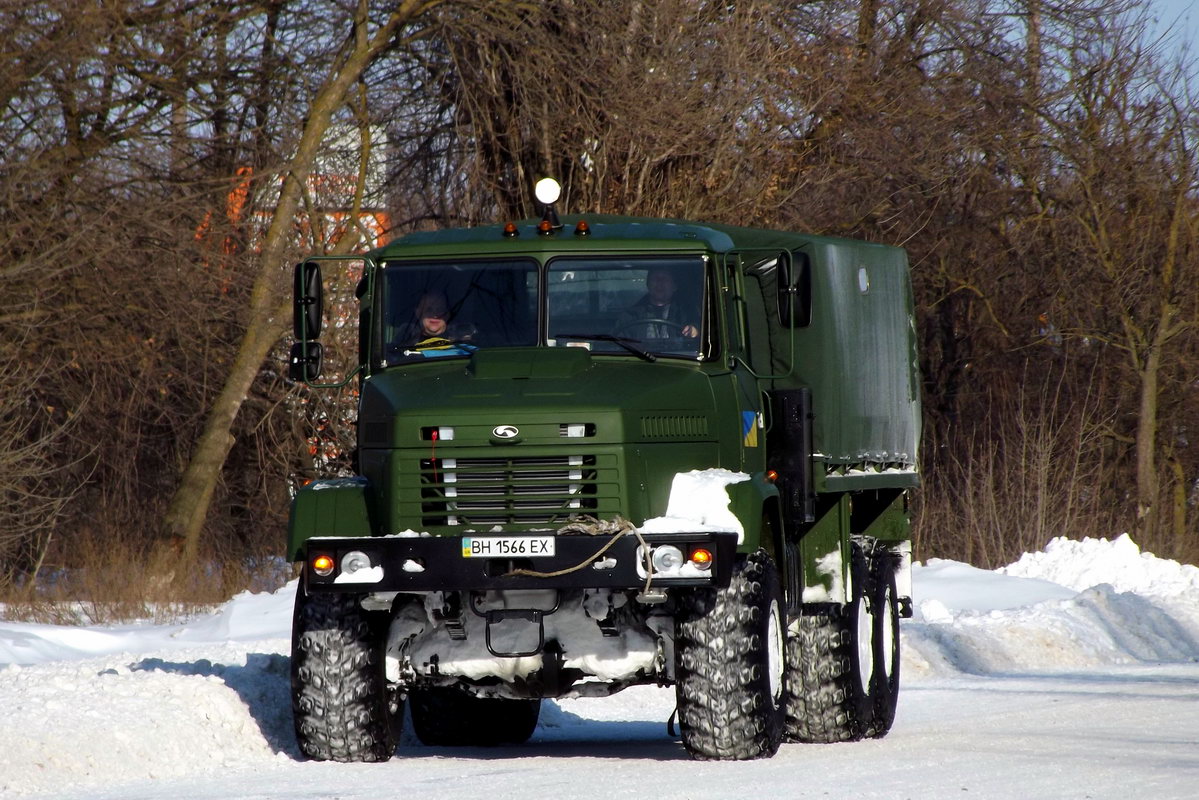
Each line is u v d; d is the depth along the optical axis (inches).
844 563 1658.5
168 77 3750.0
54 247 3422.7
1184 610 3186.5
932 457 5762.8
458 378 1429.6
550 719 1964.8
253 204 4035.4
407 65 4330.7
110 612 3139.8
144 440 4217.5
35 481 3629.4
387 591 1347.2
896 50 5034.5
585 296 1491.1
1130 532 5012.3
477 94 4190.5
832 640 1627.7
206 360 3959.2
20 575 3710.6
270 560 4195.4
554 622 1412.4
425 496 1374.3
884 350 1893.5
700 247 1497.3
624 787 1213.7
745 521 1370.6
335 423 4165.8
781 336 1630.2
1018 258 5767.7
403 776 1327.5
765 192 4345.5
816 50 4574.3
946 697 2180.1
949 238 5767.7
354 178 4293.8
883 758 1408.7
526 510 1363.2
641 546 1322.6
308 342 1529.3
